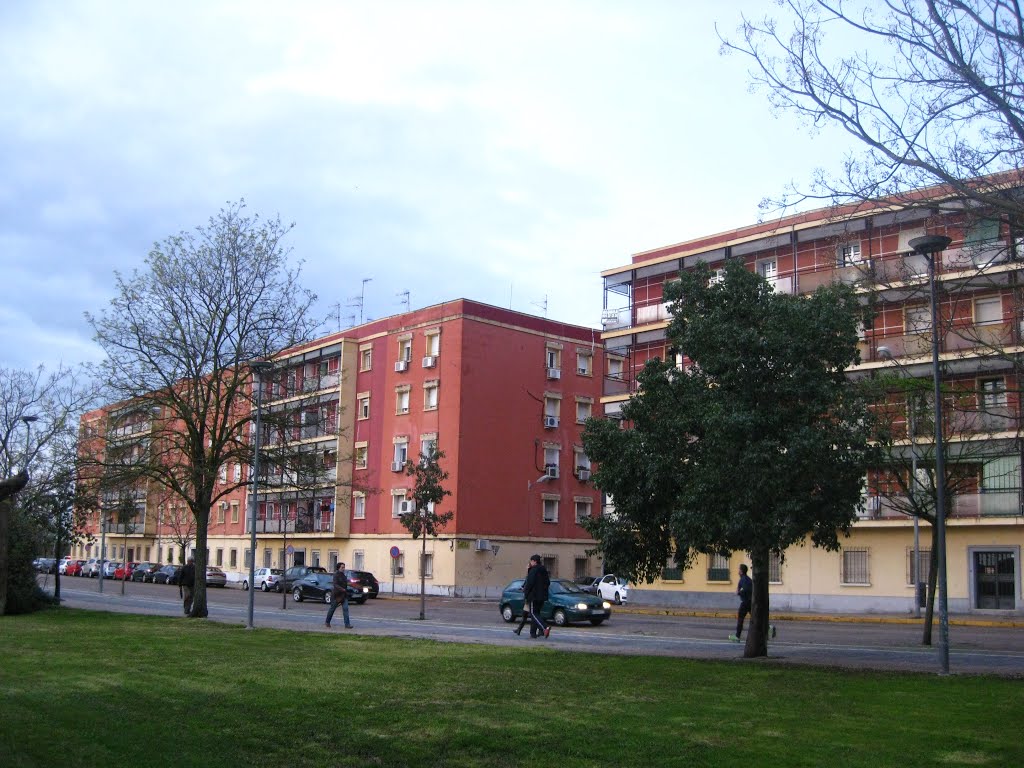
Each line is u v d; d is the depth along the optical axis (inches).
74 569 3489.2
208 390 1217.4
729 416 638.5
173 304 1192.8
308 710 449.1
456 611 1588.3
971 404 901.2
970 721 412.2
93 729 402.9
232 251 1207.6
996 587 1476.4
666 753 354.9
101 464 1180.5
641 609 1718.8
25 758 349.7
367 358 2498.8
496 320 2300.7
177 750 371.9
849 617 1448.1
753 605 725.3
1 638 799.7
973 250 601.3
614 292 2082.9
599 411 2485.2
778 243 1722.4
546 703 466.9
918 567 1433.3
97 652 695.1
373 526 2396.7
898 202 485.4
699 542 676.7
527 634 1010.7
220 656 676.1
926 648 861.8
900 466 955.3
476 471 2214.6
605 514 741.9
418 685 527.8
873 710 442.0
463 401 2214.6
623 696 488.7
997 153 470.6
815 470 636.7
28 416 1541.6
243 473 1477.6
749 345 657.0
